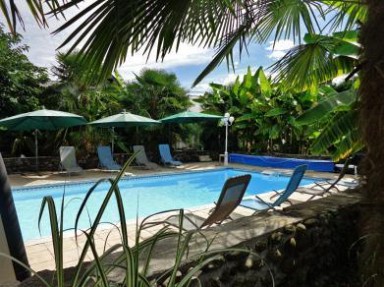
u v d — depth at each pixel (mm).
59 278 1019
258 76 14602
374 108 2459
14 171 11148
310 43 4238
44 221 6219
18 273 2312
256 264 2250
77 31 1812
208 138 16547
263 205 4914
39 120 10242
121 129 14609
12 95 12172
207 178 12016
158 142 15180
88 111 13211
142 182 11016
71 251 3760
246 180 3779
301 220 2857
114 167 11438
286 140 14062
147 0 1961
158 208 7875
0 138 12438
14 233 2324
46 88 13078
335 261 3186
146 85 15242
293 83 4781
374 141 2492
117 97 14617
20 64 12656
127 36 1987
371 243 2568
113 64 2049
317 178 9977
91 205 7477
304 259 2795
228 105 15609
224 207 3725
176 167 13094
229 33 2969
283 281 2568
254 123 14539
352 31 4113
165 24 2154
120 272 1535
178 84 15656
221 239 2230
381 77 2365
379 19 2344
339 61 4656
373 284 2518
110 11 1854
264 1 3184
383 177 2459
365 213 2697
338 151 5211
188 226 3758
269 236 2438
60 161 11078
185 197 9242
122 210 1097
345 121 5051
